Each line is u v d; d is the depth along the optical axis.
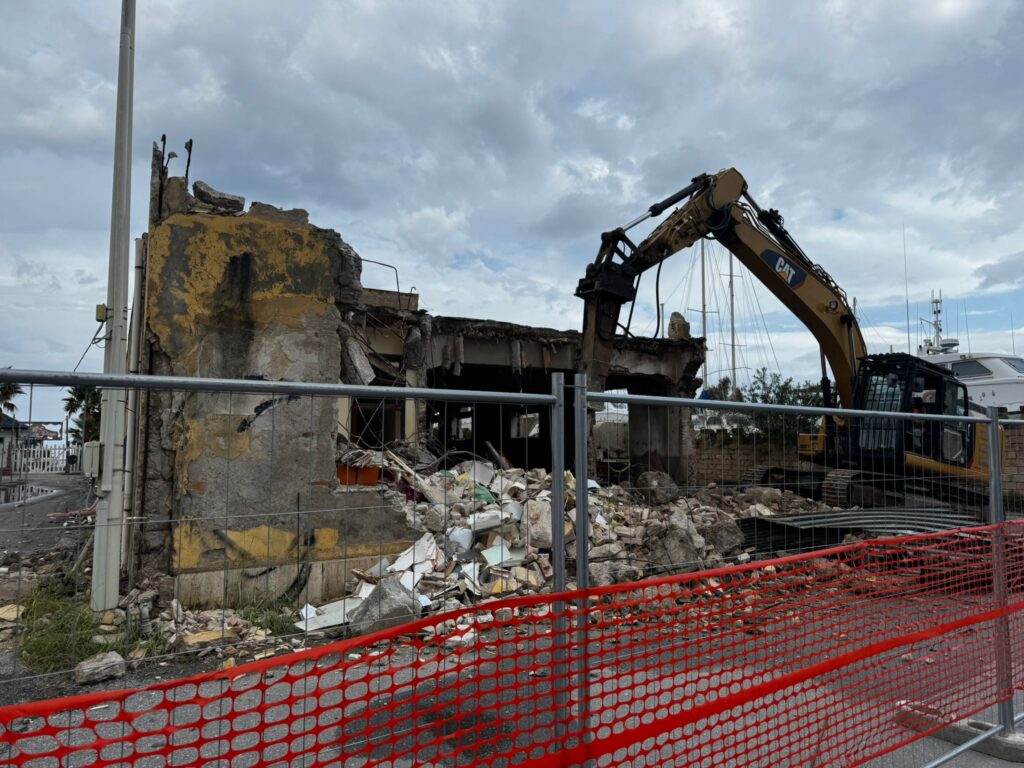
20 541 2.72
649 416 5.34
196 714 3.49
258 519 6.04
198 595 5.59
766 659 3.35
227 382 2.02
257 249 6.72
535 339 14.19
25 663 3.42
